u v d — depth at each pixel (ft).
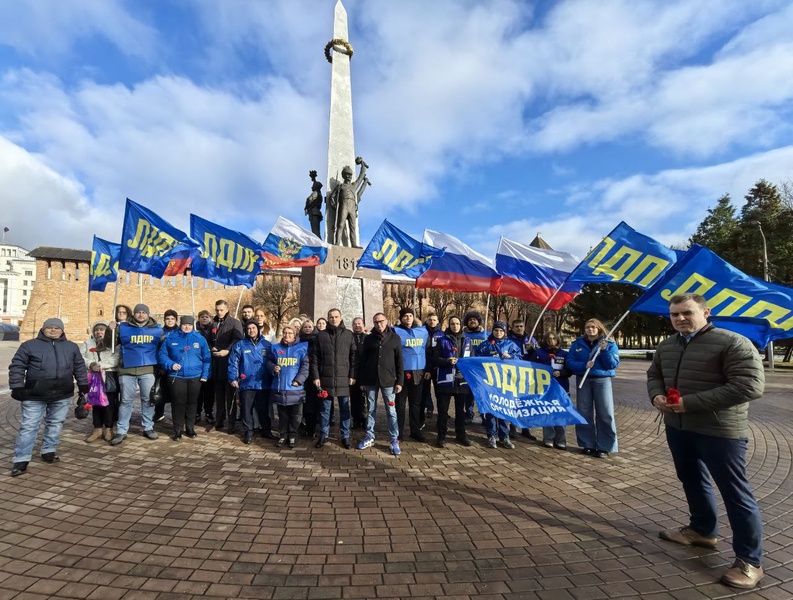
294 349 19.80
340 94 45.78
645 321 120.06
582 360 19.53
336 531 11.36
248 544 10.59
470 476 15.99
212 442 19.97
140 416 25.90
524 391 16.44
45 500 13.05
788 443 21.97
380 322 19.13
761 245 93.81
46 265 143.02
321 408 19.69
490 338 21.63
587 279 18.83
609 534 11.53
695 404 9.89
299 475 15.66
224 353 21.99
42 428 22.49
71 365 16.60
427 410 27.37
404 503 13.32
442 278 26.40
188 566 9.57
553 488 14.92
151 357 19.86
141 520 11.78
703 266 13.65
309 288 38.27
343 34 46.85
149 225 21.84
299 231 29.55
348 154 45.42
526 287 23.59
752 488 15.38
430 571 9.58
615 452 19.47
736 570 9.37
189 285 143.23
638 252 18.08
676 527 11.98
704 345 10.23
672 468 17.37
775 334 12.50
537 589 8.98
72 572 9.25
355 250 39.60
